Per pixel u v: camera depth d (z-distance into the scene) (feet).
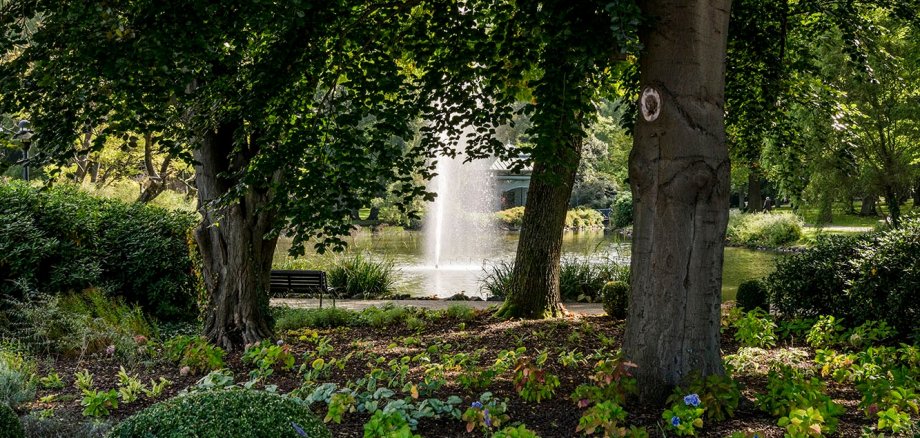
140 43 16.48
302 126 19.45
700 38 15.64
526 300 32.53
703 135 15.74
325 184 18.69
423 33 21.22
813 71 25.99
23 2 17.40
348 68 19.86
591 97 25.72
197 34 17.15
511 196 141.69
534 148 19.86
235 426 9.85
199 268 28.91
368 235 102.12
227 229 24.90
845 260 26.23
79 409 16.85
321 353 21.81
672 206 15.83
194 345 21.22
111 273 31.60
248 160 24.76
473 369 17.89
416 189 19.67
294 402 10.87
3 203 28.02
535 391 16.35
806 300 26.84
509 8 20.68
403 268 62.69
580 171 138.10
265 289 25.88
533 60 20.20
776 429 14.05
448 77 22.09
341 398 14.98
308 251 65.92
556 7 16.62
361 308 38.93
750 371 19.79
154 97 18.54
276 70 18.62
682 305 15.90
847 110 26.45
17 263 26.45
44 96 18.31
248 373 20.57
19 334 23.38
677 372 15.89
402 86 20.88
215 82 19.81
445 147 23.63
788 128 27.32
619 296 31.42
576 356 21.27
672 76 15.71
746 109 26.89
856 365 18.43
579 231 121.39
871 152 57.00
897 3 25.22
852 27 24.82
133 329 25.41
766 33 25.71
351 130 19.34
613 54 16.57
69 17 16.44
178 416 9.95
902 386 15.70
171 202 61.77
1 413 11.87
